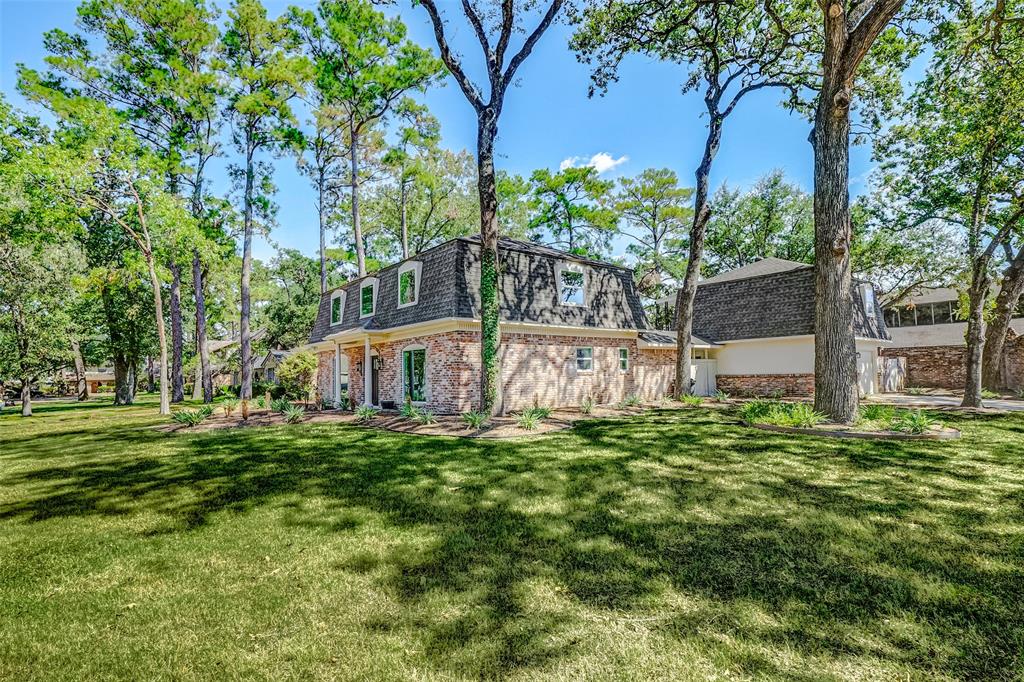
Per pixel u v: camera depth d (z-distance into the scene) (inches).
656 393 783.7
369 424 506.0
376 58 928.9
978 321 560.1
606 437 381.1
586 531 177.6
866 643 105.4
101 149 684.7
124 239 964.6
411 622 117.3
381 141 1090.7
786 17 600.1
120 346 1016.9
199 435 458.3
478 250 583.8
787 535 170.4
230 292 1277.1
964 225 709.9
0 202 653.3
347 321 792.9
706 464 279.6
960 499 208.4
